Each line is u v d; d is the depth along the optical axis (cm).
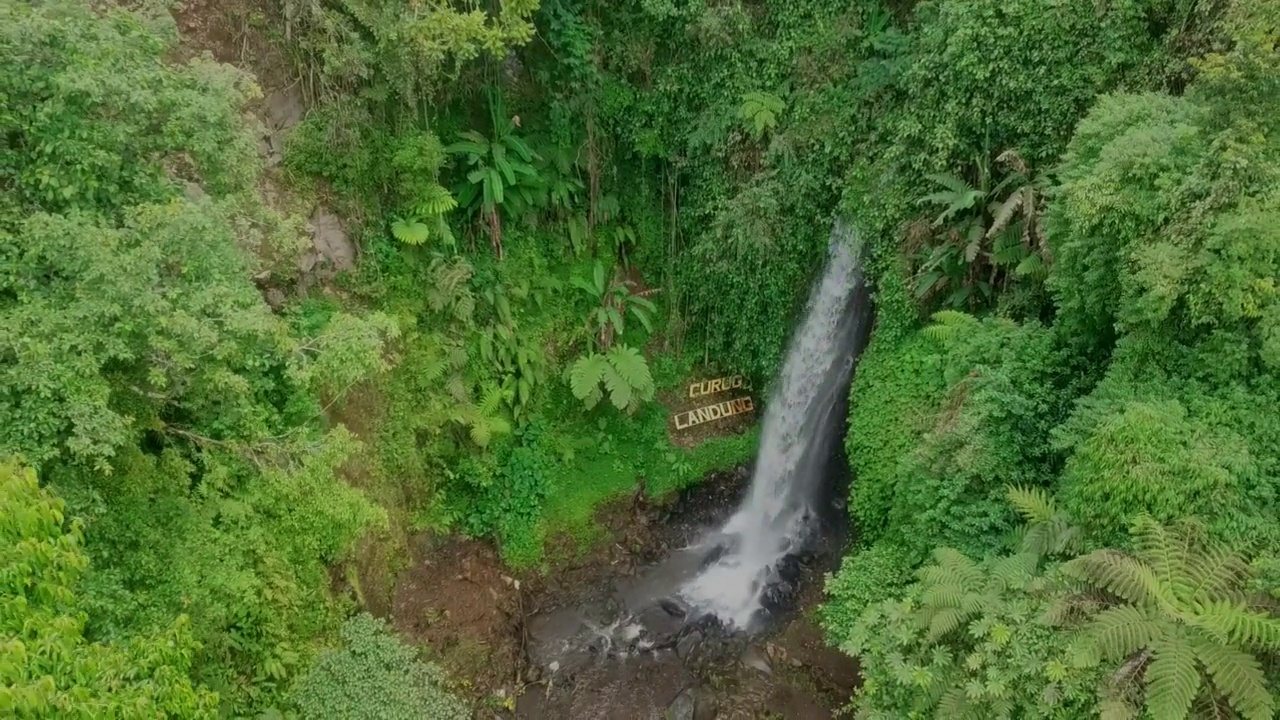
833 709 876
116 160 521
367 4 833
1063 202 695
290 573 699
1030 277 831
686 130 1118
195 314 516
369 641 724
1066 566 556
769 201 1051
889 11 993
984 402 750
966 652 604
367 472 924
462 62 1005
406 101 950
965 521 731
